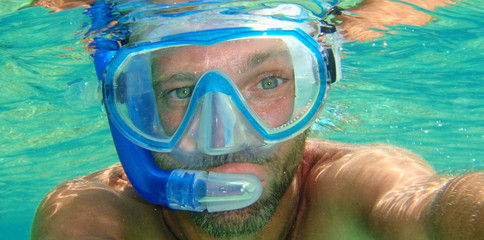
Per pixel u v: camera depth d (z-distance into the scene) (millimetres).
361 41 726
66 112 842
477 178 253
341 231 378
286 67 363
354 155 415
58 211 358
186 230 384
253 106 352
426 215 266
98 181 444
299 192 416
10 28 647
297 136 364
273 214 373
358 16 635
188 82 357
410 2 636
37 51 705
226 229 351
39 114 846
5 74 773
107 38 574
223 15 437
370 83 826
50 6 556
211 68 353
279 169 352
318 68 368
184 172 338
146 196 357
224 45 354
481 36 762
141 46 351
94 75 781
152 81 360
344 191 381
